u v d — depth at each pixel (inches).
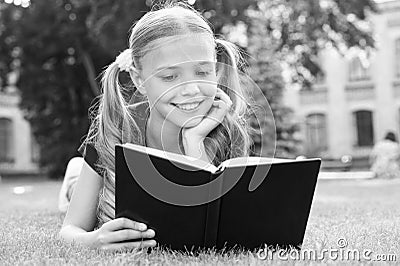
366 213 175.9
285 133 698.2
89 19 639.1
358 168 1013.2
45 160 810.8
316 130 1072.8
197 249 83.0
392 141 664.4
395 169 631.2
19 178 1021.8
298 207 86.5
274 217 85.4
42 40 785.6
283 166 83.4
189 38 87.1
